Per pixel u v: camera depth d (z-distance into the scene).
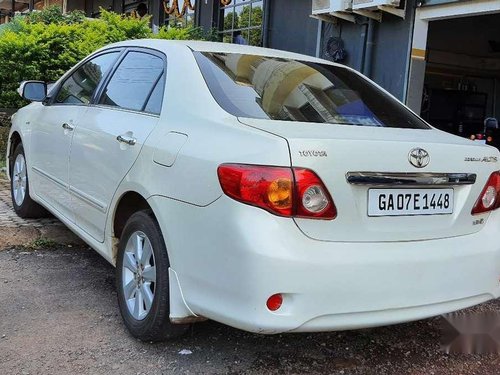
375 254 2.62
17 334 3.26
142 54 3.82
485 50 13.55
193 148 2.84
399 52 7.88
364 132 2.91
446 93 13.55
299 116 3.09
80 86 4.52
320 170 2.55
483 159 3.04
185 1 13.45
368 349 3.33
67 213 4.32
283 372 3.00
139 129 3.33
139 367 2.96
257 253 2.45
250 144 2.61
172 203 2.86
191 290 2.75
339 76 3.79
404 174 2.72
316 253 2.52
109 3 18.33
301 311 2.49
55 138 4.51
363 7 7.76
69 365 2.95
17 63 9.30
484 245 2.98
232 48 3.68
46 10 11.80
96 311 3.62
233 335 3.38
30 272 4.27
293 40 10.02
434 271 2.76
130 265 3.30
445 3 7.23
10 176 5.86
